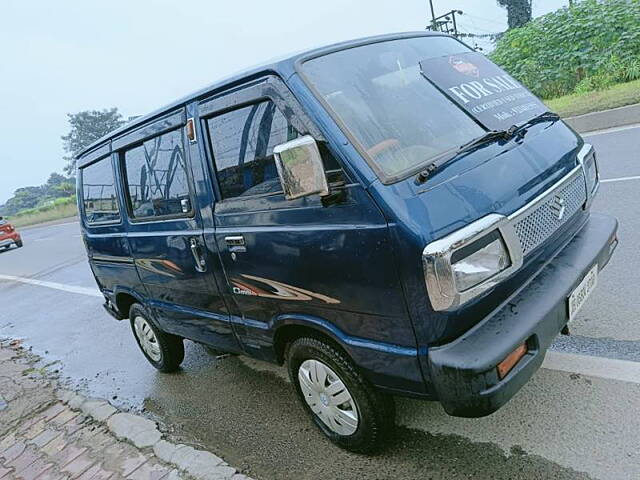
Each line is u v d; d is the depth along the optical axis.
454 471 2.44
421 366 2.13
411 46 2.92
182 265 3.29
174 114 3.10
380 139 2.25
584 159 2.80
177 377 4.41
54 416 4.06
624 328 3.18
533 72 13.52
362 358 2.36
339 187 2.15
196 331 3.62
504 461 2.41
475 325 2.11
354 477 2.59
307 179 2.01
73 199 38.69
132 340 5.78
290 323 2.67
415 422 2.86
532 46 14.15
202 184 2.93
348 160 2.12
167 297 3.75
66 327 6.89
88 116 64.19
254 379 4.01
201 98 2.88
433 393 2.16
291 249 2.42
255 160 2.59
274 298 2.68
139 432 3.43
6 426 4.08
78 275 10.44
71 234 20.30
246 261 2.73
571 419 2.54
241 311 3.02
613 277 3.84
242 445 3.14
